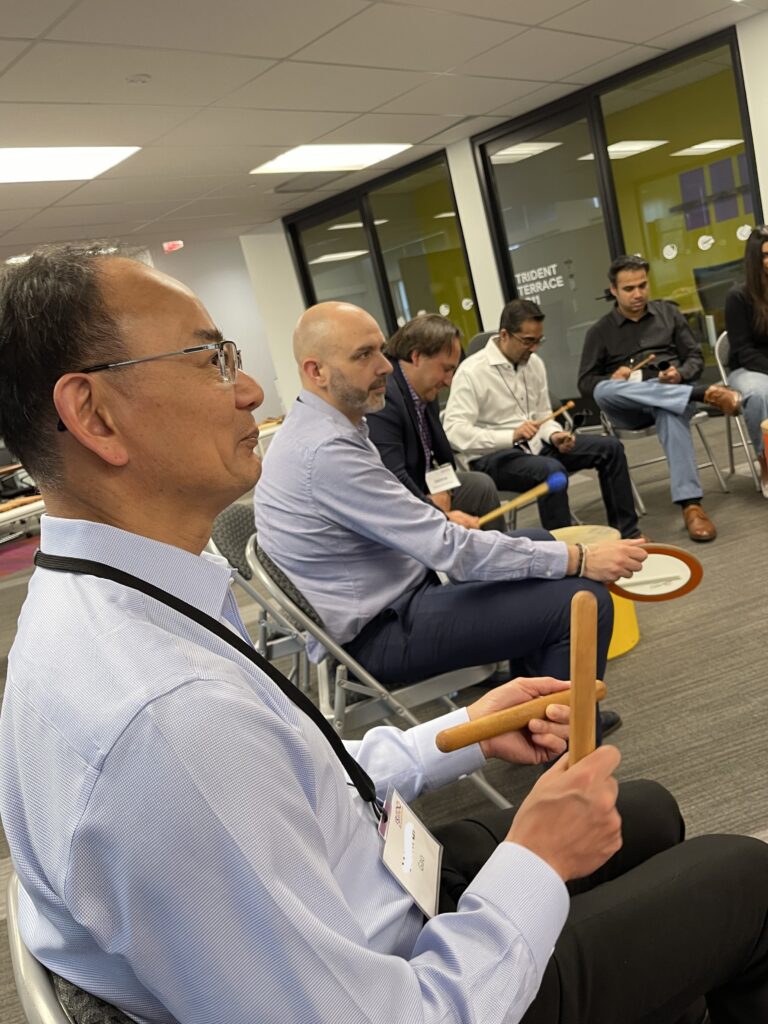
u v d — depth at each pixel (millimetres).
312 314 1670
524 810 682
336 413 1685
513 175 6480
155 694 511
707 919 768
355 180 7164
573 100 5883
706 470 4281
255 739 543
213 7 3135
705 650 2418
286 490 1646
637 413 3682
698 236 5723
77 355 618
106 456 629
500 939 618
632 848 933
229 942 507
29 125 3951
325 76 4238
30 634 593
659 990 750
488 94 5375
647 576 1600
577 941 753
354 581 1648
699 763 1871
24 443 644
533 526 4152
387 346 2570
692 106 5434
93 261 646
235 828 507
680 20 4703
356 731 2291
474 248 6863
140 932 503
